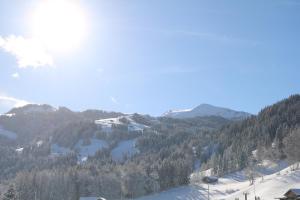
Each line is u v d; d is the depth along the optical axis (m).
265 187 166.50
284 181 166.50
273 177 189.25
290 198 109.00
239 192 174.12
